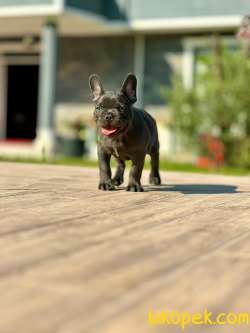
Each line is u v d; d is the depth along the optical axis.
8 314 2.13
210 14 18.95
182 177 8.49
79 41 21.41
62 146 19.38
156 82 20.47
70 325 2.02
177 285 2.57
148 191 6.18
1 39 22.30
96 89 5.88
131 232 3.72
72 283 2.55
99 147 6.04
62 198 5.25
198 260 3.05
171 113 18.73
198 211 4.78
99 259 2.98
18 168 8.80
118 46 20.94
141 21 19.61
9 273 2.68
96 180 7.16
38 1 18.06
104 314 2.14
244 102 17.28
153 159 6.94
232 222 4.28
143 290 2.47
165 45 20.31
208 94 17.75
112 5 19.80
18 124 23.11
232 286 2.60
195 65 19.95
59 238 3.46
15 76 22.95
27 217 4.14
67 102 21.58
